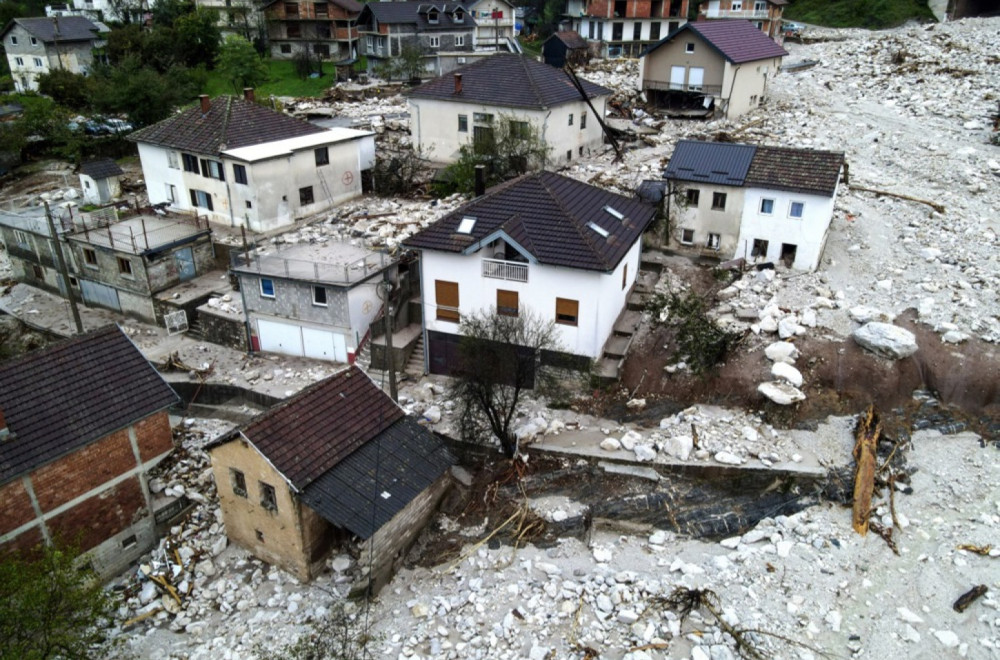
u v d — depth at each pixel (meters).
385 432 26.34
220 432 31.55
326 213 49.16
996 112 52.62
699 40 56.69
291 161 46.69
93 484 24.80
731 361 30.03
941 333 30.73
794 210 35.16
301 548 23.75
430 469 25.66
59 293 44.19
